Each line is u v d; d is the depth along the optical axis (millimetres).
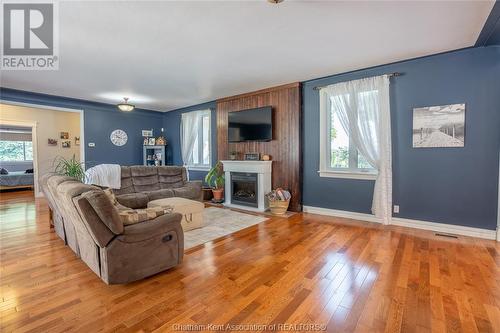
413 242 3088
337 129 4402
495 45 3086
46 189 3148
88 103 6223
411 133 3629
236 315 1751
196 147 6887
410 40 2961
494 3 2207
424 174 3562
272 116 5023
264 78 4430
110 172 4535
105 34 2750
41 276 2303
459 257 2639
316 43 3025
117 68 3832
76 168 4219
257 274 2336
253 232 3559
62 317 1727
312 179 4656
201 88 5043
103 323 1667
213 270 2422
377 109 3803
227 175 5551
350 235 3375
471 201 3279
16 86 4824
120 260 2082
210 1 2164
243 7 2256
